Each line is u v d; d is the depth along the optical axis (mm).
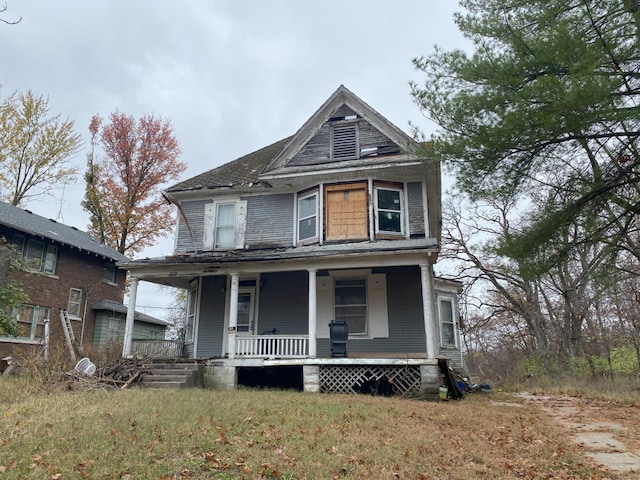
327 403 9164
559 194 9992
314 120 16391
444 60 9844
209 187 16828
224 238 16656
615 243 10328
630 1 9336
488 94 9336
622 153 9562
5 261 15445
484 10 10398
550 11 9625
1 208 21703
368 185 15203
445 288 19297
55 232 22969
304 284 15445
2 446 5121
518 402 12562
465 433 7223
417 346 14172
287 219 16219
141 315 27406
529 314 27094
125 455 5059
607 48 9031
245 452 5406
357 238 14867
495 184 9625
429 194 16359
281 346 13625
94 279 24531
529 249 9430
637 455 6422
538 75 9383
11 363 12539
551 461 5977
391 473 4992
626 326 26625
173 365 12961
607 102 8469
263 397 9734
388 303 14688
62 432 5793
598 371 21906
